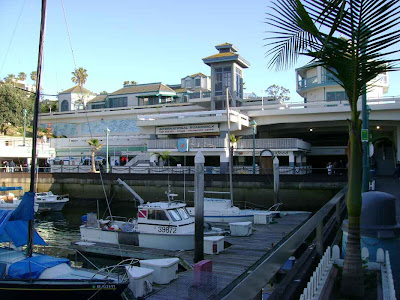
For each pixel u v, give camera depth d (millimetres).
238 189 33219
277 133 49719
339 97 44156
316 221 5750
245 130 44031
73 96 69812
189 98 55000
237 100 49000
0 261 12117
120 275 11844
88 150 55250
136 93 62000
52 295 10484
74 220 30531
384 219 8016
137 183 37125
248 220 23125
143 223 17438
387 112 37625
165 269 11414
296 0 4914
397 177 33656
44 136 58219
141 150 51781
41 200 33562
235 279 11602
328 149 47562
